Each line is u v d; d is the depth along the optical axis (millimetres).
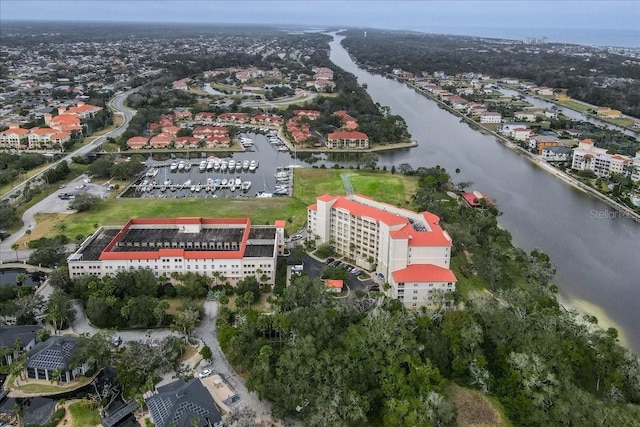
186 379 194500
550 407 180375
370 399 184250
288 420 179625
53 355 197750
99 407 183500
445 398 189625
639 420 169625
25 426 173500
